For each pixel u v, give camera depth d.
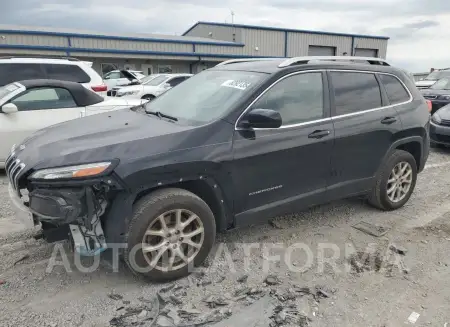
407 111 4.55
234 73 3.97
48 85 6.45
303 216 4.51
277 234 4.04
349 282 3.20
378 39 43.03
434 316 2.80
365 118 4.12
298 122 3.66
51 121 6.37
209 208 3.26
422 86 14.77
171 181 3.02
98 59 27.14
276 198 3.62
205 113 3.48
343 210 4.70
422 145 4.79
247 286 3.12
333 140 3.84
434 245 3.84
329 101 3.90
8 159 3.35
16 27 26.89
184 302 2.91
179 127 3.26
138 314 2.77
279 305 2.88
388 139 4.36
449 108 8.45
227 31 36.06
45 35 24.84
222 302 2.90
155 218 2.98
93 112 6.70
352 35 41.06
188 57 30.36
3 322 2.66
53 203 2.75
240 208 3.44
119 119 3.79
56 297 2.96
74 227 2.94
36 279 3.18
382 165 4.41
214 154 3.15
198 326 2.64
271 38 36.28
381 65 4.57
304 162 3.70
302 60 3.84
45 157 2.90
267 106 3.50
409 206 4.89
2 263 3.40
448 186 5.76
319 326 2.67
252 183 3.42
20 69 7.95
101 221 2.96
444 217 4.55
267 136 3.44
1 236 3.91
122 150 2.89
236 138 3.29
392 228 4.23
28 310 2.80
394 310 2.86
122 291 3.05
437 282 3.21
